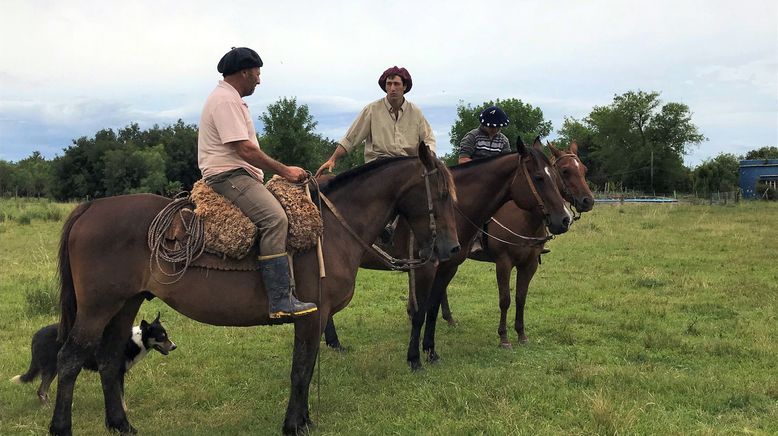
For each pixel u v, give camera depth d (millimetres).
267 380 5668
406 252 5609
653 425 4281
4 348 6383
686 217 22328
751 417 4516
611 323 7508
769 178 55969
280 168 4004
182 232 3887
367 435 4270
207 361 6199
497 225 6543
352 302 9102
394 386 5383
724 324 7227
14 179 56312
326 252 4148
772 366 5715
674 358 6055
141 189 48062
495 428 4223
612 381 5234
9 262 11664
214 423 4652
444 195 4434
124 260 3873
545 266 11758
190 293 3902
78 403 4965
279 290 3812
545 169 5957
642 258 12500
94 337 3902
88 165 52125
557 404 4762
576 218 7129
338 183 4477
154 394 5285
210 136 4012
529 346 6723
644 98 62250
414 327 5891
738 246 14055
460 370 5809
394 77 5715
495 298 9367
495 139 7324
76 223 3922
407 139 6008
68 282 3947
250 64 4055
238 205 3924
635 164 62000
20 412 4750
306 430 4262
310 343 4137
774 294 8773
